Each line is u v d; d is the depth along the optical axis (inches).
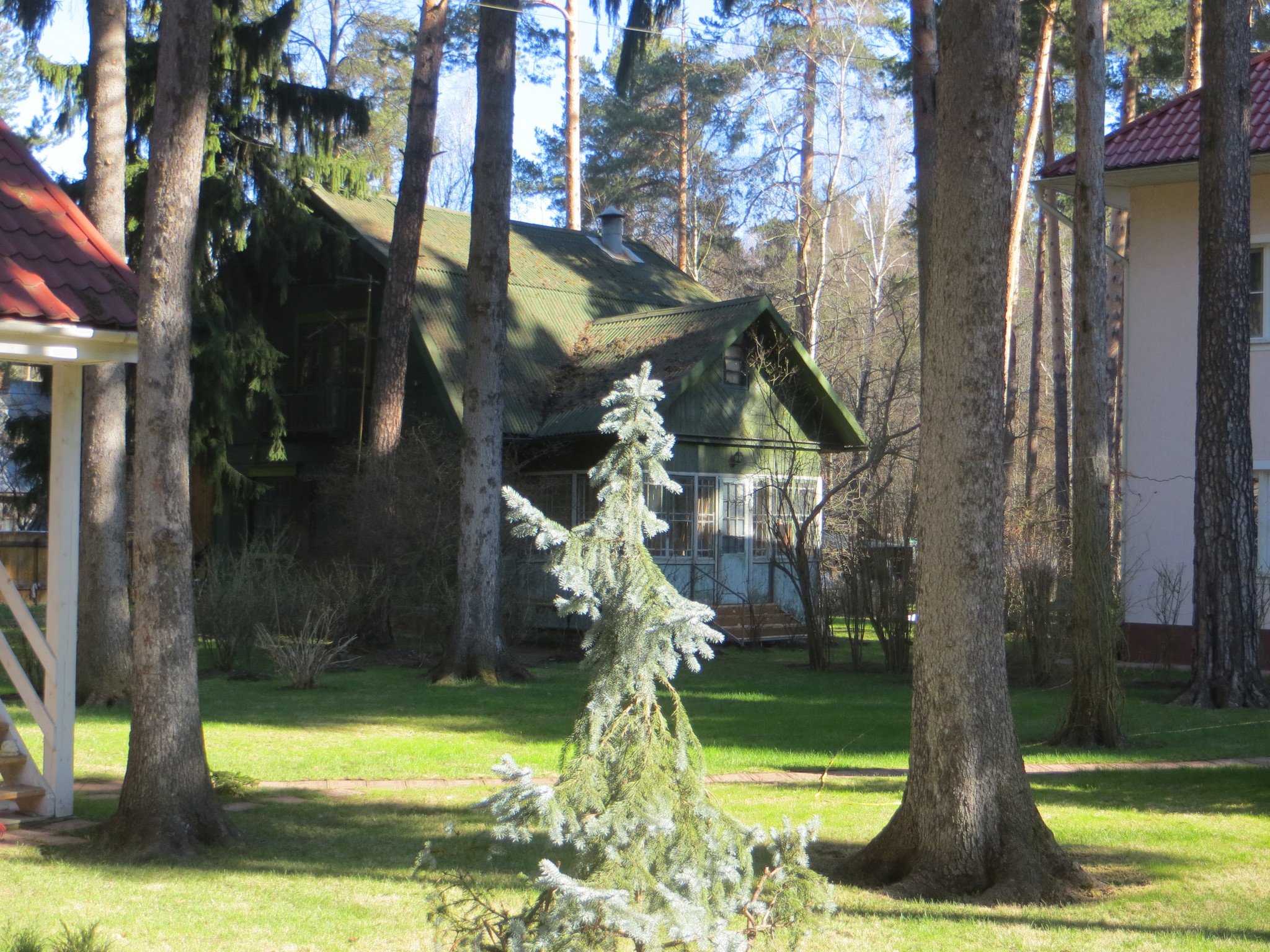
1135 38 1086.4
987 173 276.1
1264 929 240.8
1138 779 405.1
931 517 279.6
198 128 313.6
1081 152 507.2
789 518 979.3
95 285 333.4
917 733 279.9
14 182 352.2
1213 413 587.2
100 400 561.6
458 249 1045.8
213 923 234.7
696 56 1540.4
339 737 476.7
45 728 337.7
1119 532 764.6
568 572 148.2
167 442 303.4
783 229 1670.8
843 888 270.8
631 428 154.7
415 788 377.4
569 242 1179.3
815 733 494.0
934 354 281.1
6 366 1610.5
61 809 335.6
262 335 911.0
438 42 852.0
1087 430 485.1
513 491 149.8
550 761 421.7
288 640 671.8
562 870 271.9
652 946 134.1
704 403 921.5
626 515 152.6
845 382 1465.3
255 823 327.0
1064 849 306.8
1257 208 725.3
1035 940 231.1
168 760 297.7
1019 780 275.0
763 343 973.2
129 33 832.3
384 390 828.0
